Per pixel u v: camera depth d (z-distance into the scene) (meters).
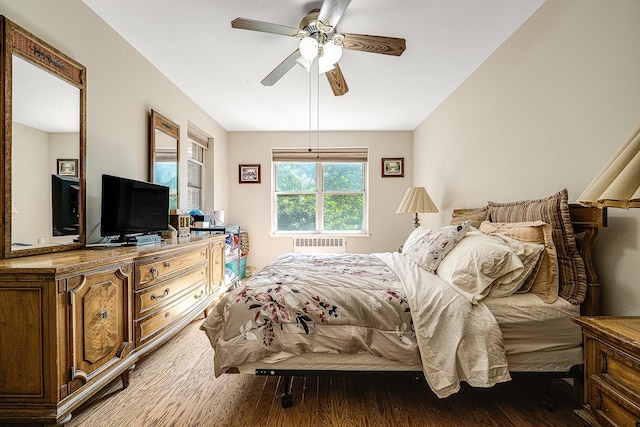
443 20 1.88
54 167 1.56
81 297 1.26
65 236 1.62
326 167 4.46
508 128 2.09
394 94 3.05
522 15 1.85
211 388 1.63
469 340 1.31
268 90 2.96
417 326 1.38
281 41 2.12
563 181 1.63
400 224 4.31
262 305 1.45
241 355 1.39
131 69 2.19
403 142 4.32
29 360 1.14
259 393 1.59
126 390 1.60
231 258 3.57
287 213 4.47
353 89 2.92
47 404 1.13
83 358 1.27
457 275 1.52
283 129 4.28
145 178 2.38
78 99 1.71
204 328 1.50
